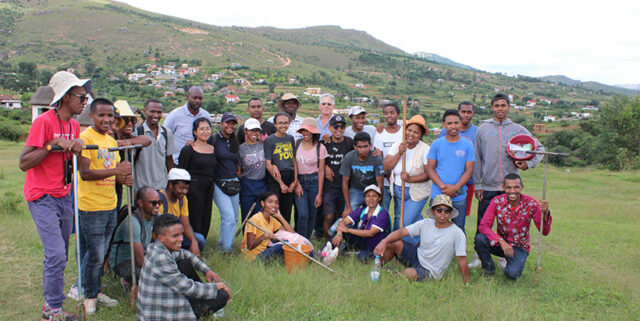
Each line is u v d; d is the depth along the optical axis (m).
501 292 5.38
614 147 43.94
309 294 5.02
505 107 6.43
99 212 4.53
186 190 5.67
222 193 6.47
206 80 178.62
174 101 120.12
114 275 5.57
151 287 4.14
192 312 4.22
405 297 5.11
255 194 6.98
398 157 6.57
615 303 5.20
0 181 14.82
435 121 98.56
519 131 6.43
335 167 7.19
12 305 4.62
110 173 4.38
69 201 4.46
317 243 7.36
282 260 6.05
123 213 5.00
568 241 8.13
